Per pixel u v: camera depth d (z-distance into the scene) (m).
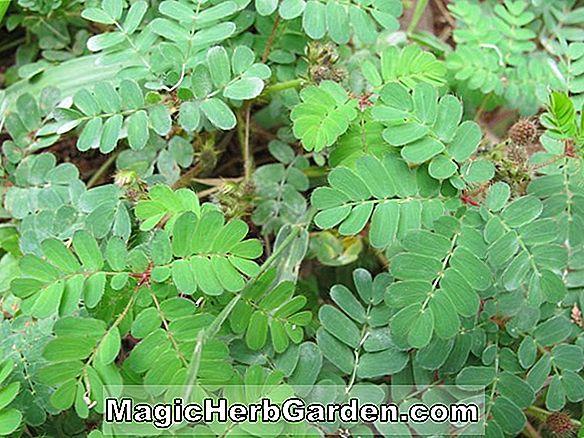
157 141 0.23
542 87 0.24
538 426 0.23
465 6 0.26
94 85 0.22
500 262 0.19
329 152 0.21
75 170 0.21
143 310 0.18
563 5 0.28
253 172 0.24
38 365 0.19
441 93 0.24
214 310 0.19
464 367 0.20
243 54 0.20
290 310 0.19
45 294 0.17
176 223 0.17
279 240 0.22
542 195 0.20
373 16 0.21
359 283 0.20
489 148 0.23
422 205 0.19
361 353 0.20
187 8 0.21
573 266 0.20
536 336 0.20
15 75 0.27
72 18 0.26
